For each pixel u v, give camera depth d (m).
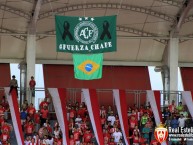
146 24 62.78
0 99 64.31
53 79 65.81
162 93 60.25
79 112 58.19
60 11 59.94
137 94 61.25
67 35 51.22
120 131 56.91
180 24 60.75
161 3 58.88
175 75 62.59
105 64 66.56
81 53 51.31
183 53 66.69
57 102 55.50
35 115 57.38
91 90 55.66
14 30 62.69
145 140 55.25
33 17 59.03
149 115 58.53
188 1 57.44
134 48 65.69
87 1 59.41
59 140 53.94
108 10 61.12
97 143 56.66
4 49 64.75
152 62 66.88
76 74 51.94
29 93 60.34
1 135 54.38
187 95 56.69
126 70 66.94
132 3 59.75
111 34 51.16
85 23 51.22
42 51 65.31
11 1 58.12
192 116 56.41
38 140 53.22
